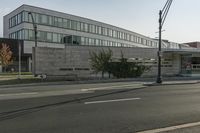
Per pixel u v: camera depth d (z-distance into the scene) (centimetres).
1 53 4991
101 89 1822
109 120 862
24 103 1196
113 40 7688
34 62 2998
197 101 1272
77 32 6556
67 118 891
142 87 1992
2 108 1073
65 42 6288
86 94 1526
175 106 1127
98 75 3269
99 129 754
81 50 3200
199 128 759
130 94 1530
